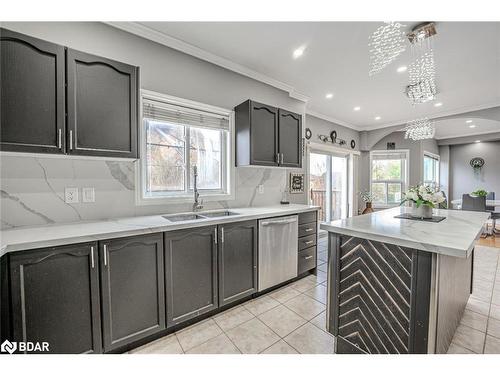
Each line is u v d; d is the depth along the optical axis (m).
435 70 2.76
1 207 1.55
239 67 2.71
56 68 1.47
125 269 1.55
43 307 1.28
